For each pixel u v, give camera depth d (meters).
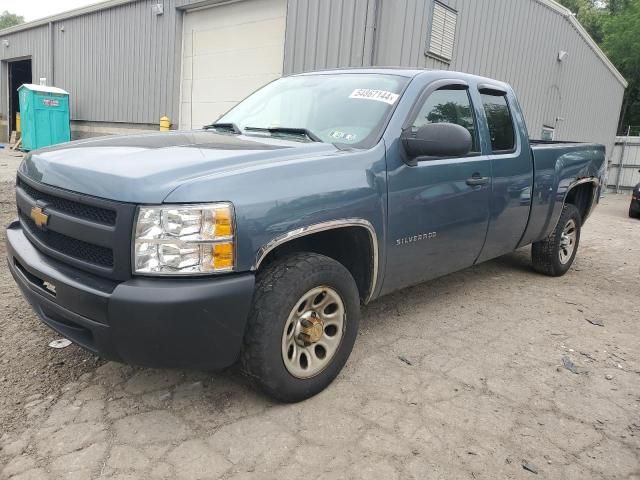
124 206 2.33
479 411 2.89
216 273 2.38
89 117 15.71
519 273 5.78
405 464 2.42
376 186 3.08
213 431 2.59
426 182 3.45
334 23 8.83
